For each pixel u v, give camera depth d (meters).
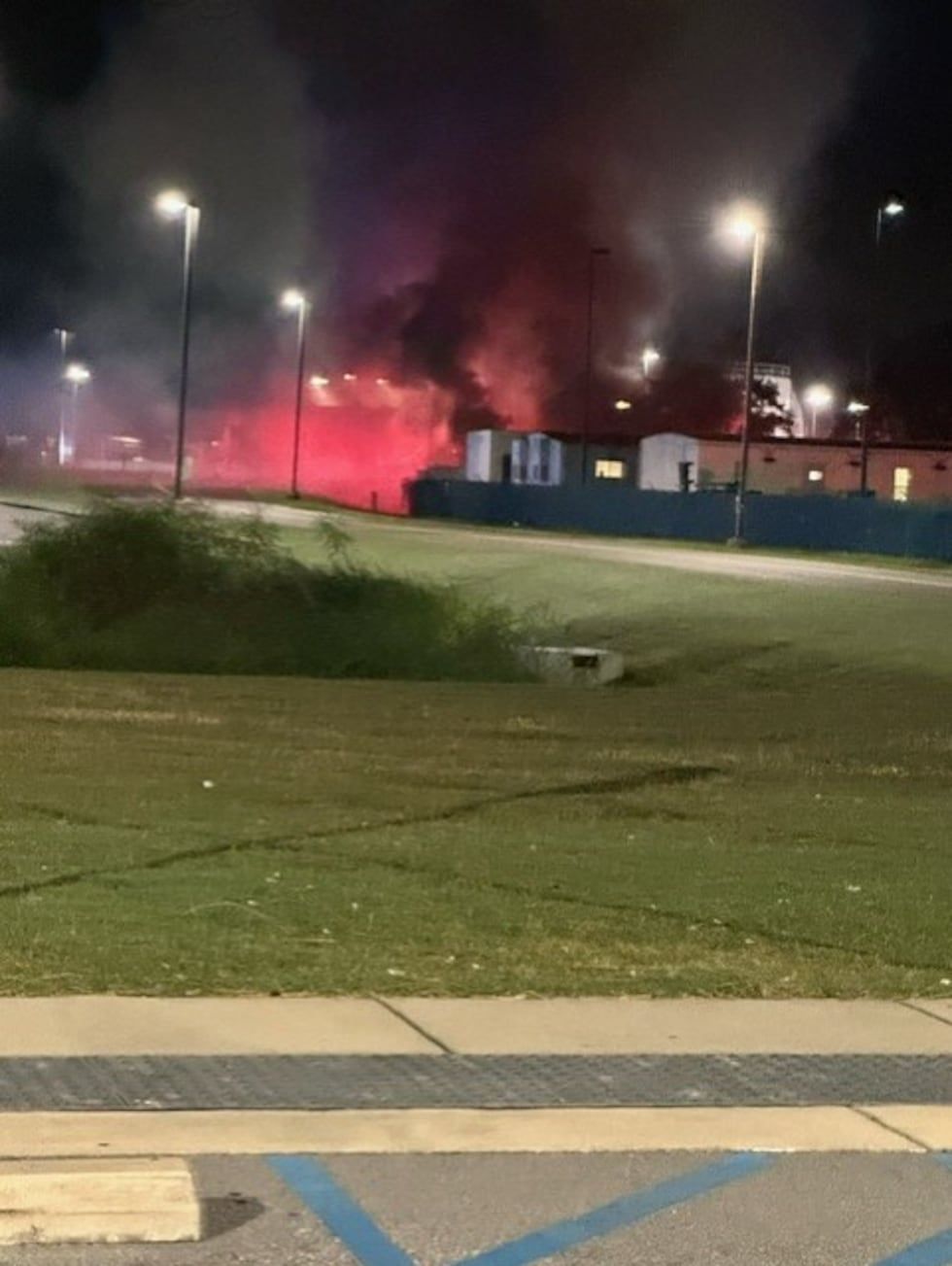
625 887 10.99
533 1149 6.37
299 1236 5.57
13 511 66.62
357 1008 8.02
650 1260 5.49
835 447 81.00
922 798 15.83
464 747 18.16
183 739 17.97
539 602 40.06
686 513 66.00
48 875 10.60
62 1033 7.42
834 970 9.09
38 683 22.97
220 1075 6.96
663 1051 7.57
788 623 36.69
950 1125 6.75
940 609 38.28
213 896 10.16
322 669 28.62
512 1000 8.27
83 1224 5.48
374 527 66.50
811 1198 6.02
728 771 17.02
